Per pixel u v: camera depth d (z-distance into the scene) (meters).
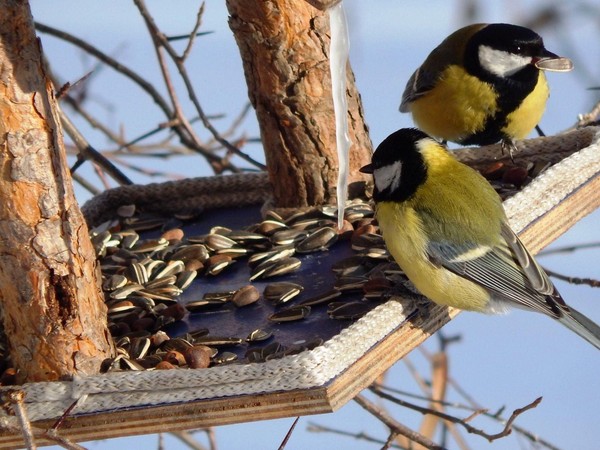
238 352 8.20
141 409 7.41
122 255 10.32
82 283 7.89
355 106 11.06
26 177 7.59
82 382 7.55
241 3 10.35
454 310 9.31
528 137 12.49
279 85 10.61
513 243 9.05
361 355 7.54
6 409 7.57
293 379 7.11
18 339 7.89
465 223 8.97
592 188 9.98
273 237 10.26
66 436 7.58
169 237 10.80
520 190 10.30
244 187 11.71
